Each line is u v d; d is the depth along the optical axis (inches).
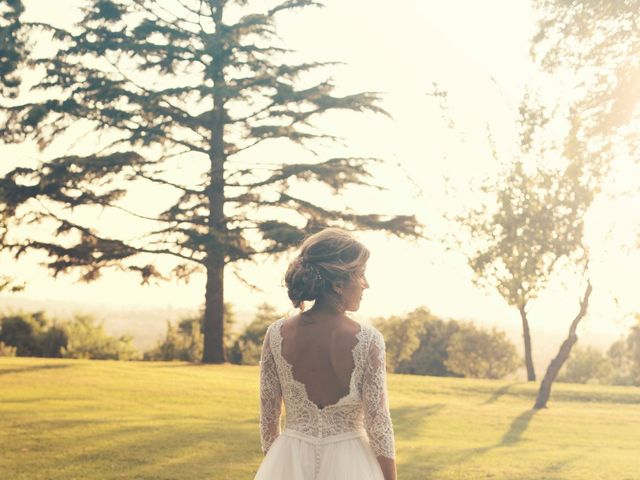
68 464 404.8
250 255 1240.2
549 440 608.1
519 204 819.4
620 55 757.9
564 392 1050.1
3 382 808.3
